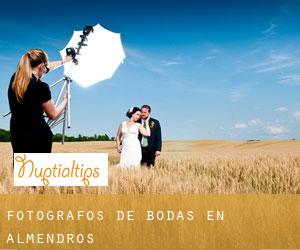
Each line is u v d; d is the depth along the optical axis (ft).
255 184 21.76
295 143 144.15
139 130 28.45
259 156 43.21
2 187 12.31
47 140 13.64
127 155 27.94
